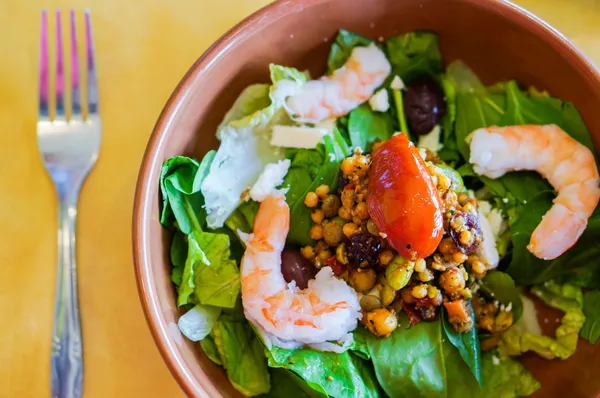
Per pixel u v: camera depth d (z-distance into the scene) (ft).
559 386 1.07
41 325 1.10
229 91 1.09
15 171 1.14
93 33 1.18
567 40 1.05
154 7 1.18
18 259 1.12
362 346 1.03
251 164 1.10
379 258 1.02
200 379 0.99
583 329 1.07
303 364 1.01
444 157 1.13
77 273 1.11
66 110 1.16
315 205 1.07
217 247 1.05
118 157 1.15
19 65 1.18
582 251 1.07
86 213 1.13
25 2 1.19
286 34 1.08
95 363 1.09
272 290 1.02
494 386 1.07
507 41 1.09
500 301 1.08
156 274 1.01
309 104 1.10
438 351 1.04
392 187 0.98
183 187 1.05
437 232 0.99
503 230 1.10
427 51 1.13
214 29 1.18
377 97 1.12
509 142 1.08
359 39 1.12
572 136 1.08
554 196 1.08
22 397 1.08
